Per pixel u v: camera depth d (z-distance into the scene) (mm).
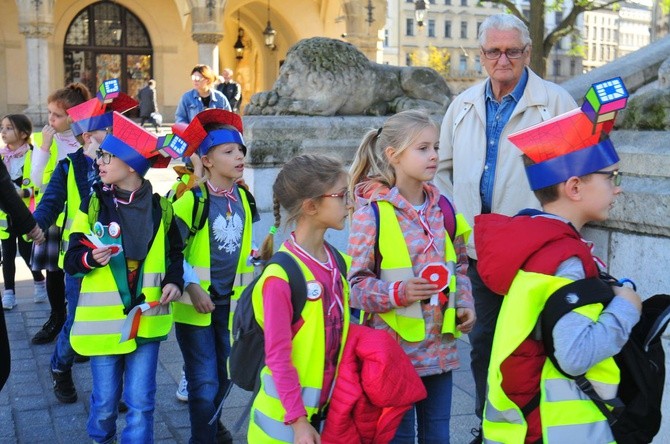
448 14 81938
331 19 36281
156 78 37281
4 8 34969
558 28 15492
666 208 3688
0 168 4406
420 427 3508
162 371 6020
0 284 8969
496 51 4148
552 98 4211
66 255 3938
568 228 2590
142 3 36656
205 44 32938
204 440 4328
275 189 3094
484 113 4293
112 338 3941
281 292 2896
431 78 8070
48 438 4863
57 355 5348
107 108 4836
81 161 5211
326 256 3084
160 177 17328
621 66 6070
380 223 3393
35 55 32000
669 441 3637
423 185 3570
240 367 3033
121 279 3961
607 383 2529
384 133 3500
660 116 4020
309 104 7531
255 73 40375
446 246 3480
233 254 4551
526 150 2688
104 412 4008
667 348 3627
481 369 4363
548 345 2504
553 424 2514
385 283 3309
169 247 4105
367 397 2951
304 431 2814
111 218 3965
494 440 2592
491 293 4258
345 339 3002
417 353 3389
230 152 4445
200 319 4309
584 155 2613
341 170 3025
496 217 2695
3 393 5609
